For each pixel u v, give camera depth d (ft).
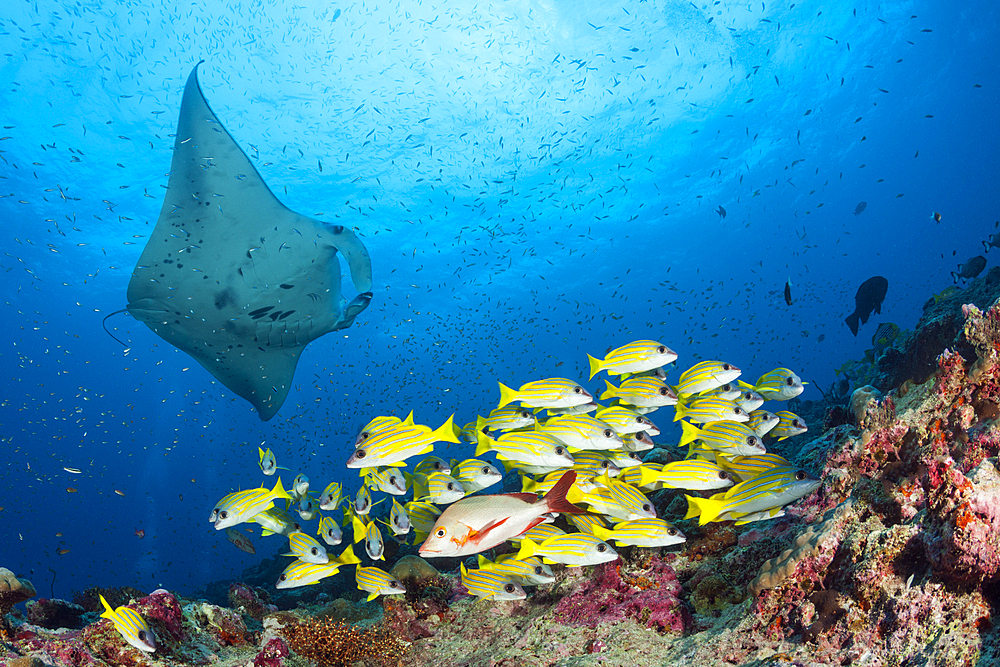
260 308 31.42
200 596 33.71
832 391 29.78
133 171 92.84
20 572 88.02
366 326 141.18
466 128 106.42
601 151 113.50
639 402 12.69
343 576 21.84
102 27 77.05
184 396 156.66
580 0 87.66
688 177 122.42
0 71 77.15
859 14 93.97
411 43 92.27
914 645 6.83
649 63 98.37
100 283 116.78
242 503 12.94
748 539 12.82
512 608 13.75
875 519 8.86
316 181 106.11
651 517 10.57
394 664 12.62
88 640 10.59
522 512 6.60
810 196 140.26
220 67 87.66
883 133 126.41
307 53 89.40
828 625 8.02
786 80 103.55
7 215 96.43
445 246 126.82
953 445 8.84
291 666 11.76
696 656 9.01
